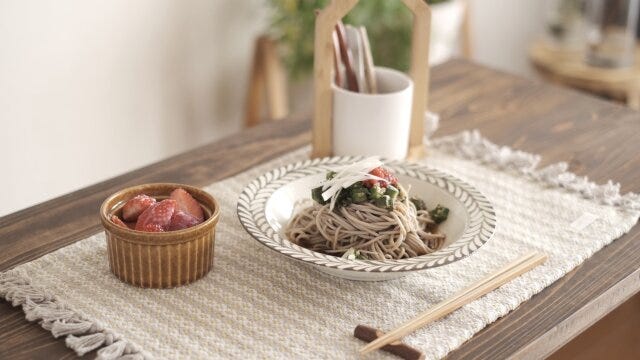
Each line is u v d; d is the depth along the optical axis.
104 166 2.13
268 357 1.01
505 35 2.90
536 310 1.09
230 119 2.40
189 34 2.18
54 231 1.19
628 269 1.16
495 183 1.31
